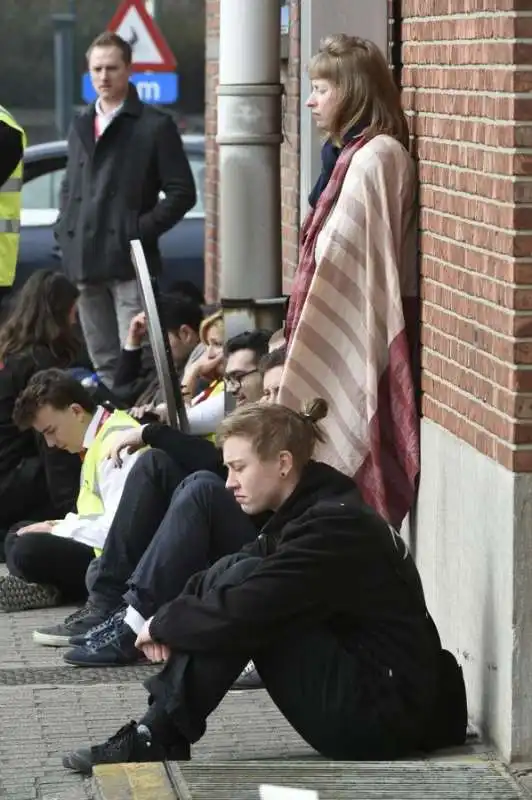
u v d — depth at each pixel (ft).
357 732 57.31
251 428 58.90
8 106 260.83
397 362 69.56
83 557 83.97
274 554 57.21
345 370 70.74
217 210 139.13
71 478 91.15
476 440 61.72
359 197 69.77
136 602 71.36
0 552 94.89
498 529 59.16
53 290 95.71
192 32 262.26
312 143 94.84
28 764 60.13
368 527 57.62
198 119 263.08
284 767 57.00
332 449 70.74
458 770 57.31
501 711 59.21
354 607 57.82
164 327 82.58
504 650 58.75
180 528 70.49
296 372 70.85
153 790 54.65
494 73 58.95
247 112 82.43
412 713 57.93
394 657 57.93
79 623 77.30
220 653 57.36
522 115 57.00
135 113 119.65
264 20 81.82
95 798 55.36
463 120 62.85
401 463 70.23
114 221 119.44
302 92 95.91
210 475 71.36
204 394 88.63
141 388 102.01
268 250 83.56
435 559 67.26
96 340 122.42
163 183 119.75
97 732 64.08
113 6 257.14
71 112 230.48
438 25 66.08
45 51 260.01
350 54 70.79
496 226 59.11
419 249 69.72
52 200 163.32
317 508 57.67
